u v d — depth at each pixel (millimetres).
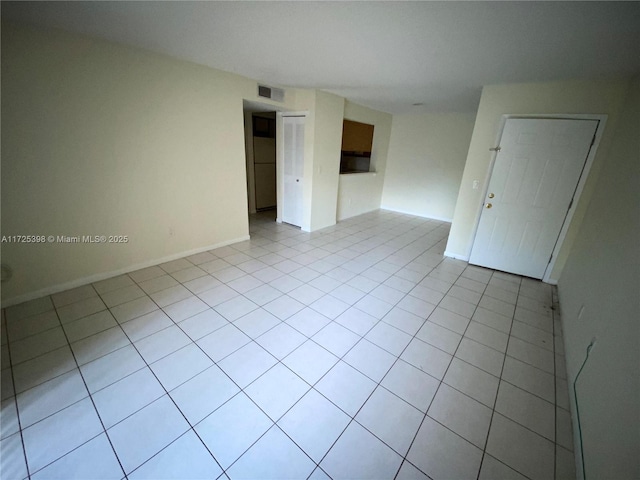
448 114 5383
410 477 1247
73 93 2232
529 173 3061
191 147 3115
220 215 3674
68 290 2545
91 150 2420
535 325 2404
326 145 4434
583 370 1594
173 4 1640
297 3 1569
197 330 2129
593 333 1612
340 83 3465
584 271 2207
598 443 1166
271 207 6215
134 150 2682
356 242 4320
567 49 1938
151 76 2621
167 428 1404
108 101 2420
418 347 2068
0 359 1724
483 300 2777
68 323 2119
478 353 2039
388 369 1848
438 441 1407
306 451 1332
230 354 1906
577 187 2854
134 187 2771
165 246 3195
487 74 2680
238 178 3729
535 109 2922
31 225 2238
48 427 1375
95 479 1187
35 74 2041
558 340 2223
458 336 2219
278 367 1816
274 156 5949
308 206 4594
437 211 5934
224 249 3756
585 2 1346
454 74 2750
